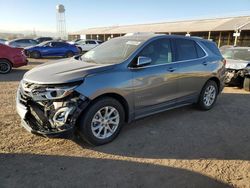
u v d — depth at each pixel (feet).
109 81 13.09
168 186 10.34
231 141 14.65
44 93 12.16
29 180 10.39
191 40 18.53
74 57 17.08
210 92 20.11
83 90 12.26
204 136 15.20
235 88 30.07
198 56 18.71
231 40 105.09
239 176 11.19
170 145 13.85
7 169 11.07
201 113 19.43
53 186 10.10
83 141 13.87
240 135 15.53
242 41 101.04
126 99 13.97
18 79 31.58
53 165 11.51
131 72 14.08
